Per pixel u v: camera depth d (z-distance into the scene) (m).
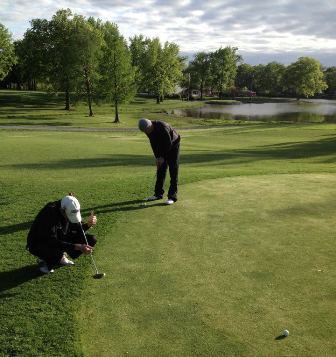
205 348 3.99
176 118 60.91
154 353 3.94
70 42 56.09
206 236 6.62
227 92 143.12
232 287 5.07
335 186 9.71
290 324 4.32
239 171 12.02
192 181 10.28
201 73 121.62
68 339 4.18
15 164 15.84
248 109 87.44
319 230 6.82
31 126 43.44
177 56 90.56
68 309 4.70
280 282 5.17
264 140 31.02
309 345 4.00
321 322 4.35
